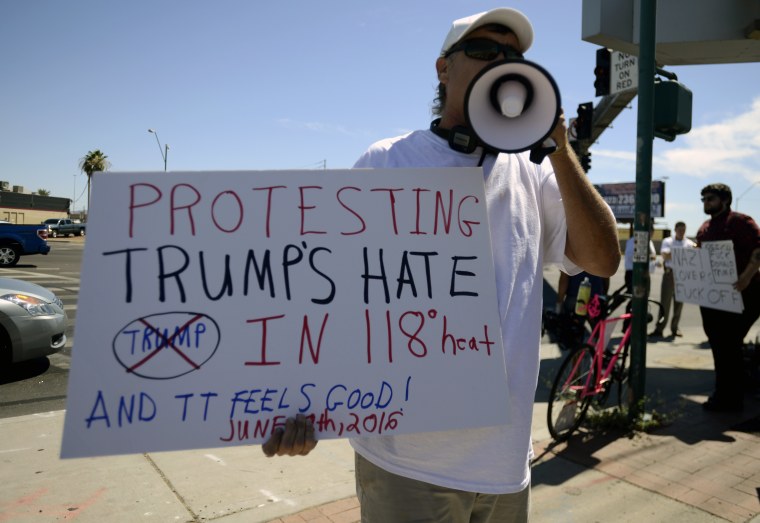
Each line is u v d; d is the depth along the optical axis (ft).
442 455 4.28
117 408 3.80
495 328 4.38
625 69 17.58
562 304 24.34
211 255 4.10
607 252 4.67
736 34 17.51
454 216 4.45
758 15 17.34
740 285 13.79
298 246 4.24
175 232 4.08
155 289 3.98
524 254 4.66
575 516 9.25
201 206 4.15
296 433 3.92
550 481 10.50
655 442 12.42
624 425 13.20
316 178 4.34
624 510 9.43
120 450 3.77
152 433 3.83
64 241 109.09
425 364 4.26
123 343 3.87
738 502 9.72
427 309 4.32
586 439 12.59
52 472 10.11
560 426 12.38
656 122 12.92
